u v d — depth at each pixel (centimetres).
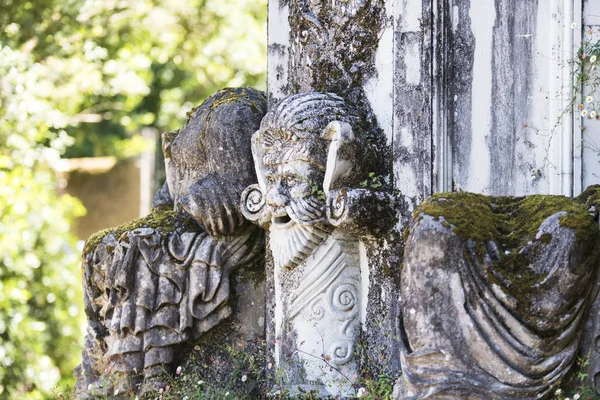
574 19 785
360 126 795
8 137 1536
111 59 1733
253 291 862
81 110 1941
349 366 791
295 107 797
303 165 790
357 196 766
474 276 654
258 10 1766
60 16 1678
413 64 790
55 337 1584
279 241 805
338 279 795
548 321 648
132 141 2281
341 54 825
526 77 788
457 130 787
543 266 653
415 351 658
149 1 1719
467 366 650
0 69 1544
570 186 778
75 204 1656
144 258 852
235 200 847
